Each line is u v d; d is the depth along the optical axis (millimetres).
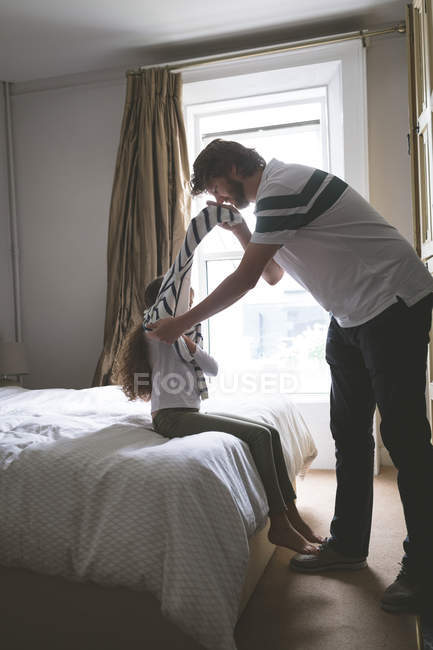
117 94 3584
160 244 3271
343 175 3115
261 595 1526
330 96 3277
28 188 3768
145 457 1206
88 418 1844
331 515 2209
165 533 1094
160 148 3264
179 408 1575
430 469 1406
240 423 1525
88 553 1131
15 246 3738
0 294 3656
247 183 1556
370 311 1433
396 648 1238
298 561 1690
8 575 1232
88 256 3648
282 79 3277
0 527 1206
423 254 2566
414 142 2676
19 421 1688
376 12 3012
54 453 1271
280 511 1486
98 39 3217
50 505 1195
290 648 1251
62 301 3699
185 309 1623
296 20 3070
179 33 3174
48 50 3332
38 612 1208
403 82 3121
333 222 1437
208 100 3482
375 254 1423
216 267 3588
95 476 1193
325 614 1406
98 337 3623
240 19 3045
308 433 2383
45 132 3729
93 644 1168
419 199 2668
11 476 1246
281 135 3564
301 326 3490
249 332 3564
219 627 1036
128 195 3361
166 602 1032
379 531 2006
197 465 1186
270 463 1487
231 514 1174
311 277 1514
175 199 3262
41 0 2820
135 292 3271
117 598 1147
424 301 1422
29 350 3754
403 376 1407
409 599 1403
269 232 1387
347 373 1642
